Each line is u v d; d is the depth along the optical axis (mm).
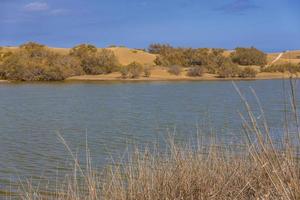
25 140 28078
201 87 88562
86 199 8742
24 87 95625
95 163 18438
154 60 148625
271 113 36875
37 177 17109
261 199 6785
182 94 71375
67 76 122312
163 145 21781
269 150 5875
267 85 87812
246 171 7980
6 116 43812
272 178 5605
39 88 91938
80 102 59625
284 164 5664
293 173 5363
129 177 8508
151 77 124375
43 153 22922
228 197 7539
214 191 7688
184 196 7754
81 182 9789
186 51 142000
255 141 6711
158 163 9055
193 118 38438
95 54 134500
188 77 122250
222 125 27656
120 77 124125
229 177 7914
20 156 22203
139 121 38031
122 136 28875
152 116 41625
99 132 31641
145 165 8695
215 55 130750
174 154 8914
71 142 26844
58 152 23234
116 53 160750
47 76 120125
